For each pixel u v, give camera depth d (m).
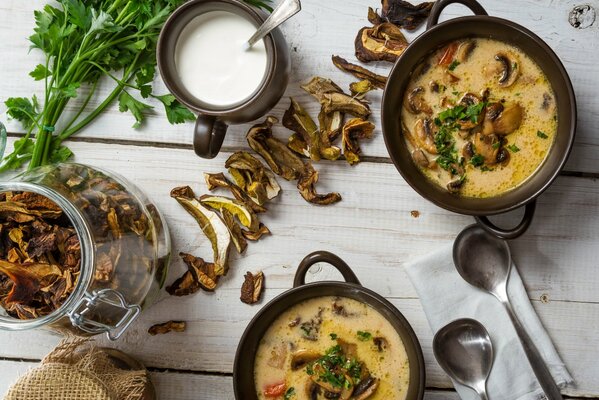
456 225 0.76
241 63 0.70
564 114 0.67
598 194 0.75
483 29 0.68
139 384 0.70
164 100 0.74
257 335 0.71
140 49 0.74
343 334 0.71
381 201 0.76
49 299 0.65
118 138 0.77
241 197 0.76
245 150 0.77
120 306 0.65
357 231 0.76
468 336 0.74
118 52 0.74
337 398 0.70
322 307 0.71
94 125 0.77
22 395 0.68
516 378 0.74
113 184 0.69
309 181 0.75
